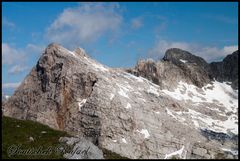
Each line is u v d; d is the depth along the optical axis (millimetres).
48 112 144000
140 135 125312
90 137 127188
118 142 122625
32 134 75688
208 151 122188
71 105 140875
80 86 144125
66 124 137000
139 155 120250
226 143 129000
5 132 74062
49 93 149000
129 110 131125
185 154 122188
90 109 133625
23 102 153625
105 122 127438
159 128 129500
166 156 120750
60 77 148750
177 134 128500
